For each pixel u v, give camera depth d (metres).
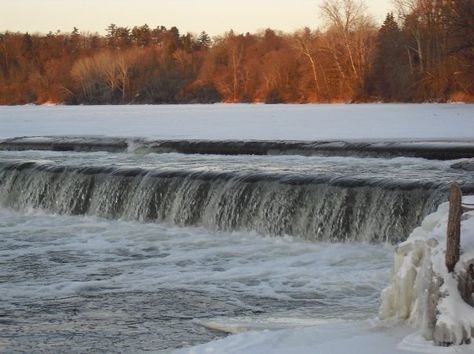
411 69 73.75
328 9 82.12
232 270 13.29
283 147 24.95
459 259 7.48
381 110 59.91
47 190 20.08
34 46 129.00
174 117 58.34
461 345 7.22
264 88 92.62
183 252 15.03
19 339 9.82
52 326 10.38
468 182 15.67
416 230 8.41
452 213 7.42
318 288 11.94
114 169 19.42
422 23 72.94
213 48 110.06
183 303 11.37
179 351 8.45
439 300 7.38
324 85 84.00
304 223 16.05
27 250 15.59
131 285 12.56
